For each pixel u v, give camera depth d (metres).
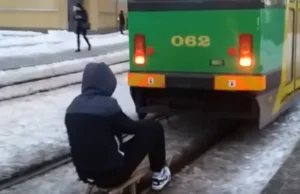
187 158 6.77
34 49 21.59
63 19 32.47
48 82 12.84
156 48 7.27
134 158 4.94
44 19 32.81
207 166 6.40
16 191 5.59
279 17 7.33
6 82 12.52
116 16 36.44
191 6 6.98
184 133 7.96
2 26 33.62
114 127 4.71
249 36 6.73
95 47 23.80
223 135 7.88
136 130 4.96
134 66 7.42
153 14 7.22
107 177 4.73
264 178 5.90
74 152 4.73
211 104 7.37
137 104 7.70
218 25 6.86
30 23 33.03
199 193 5.50
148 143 5.09
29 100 10.42
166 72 7.23
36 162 6.44
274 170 6.16
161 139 5.35
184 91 7.54
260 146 7.20
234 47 6.81
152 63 7.31
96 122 4.61
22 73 14.23
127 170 4.87
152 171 5.52
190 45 7.05
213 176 6.04
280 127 8.20
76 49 22.36
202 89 7.10
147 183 5.85
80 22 21.73
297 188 5.53
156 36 7.25
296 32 8.25
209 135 7.86
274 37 7.17
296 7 8.16
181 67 7.14
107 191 4.85
